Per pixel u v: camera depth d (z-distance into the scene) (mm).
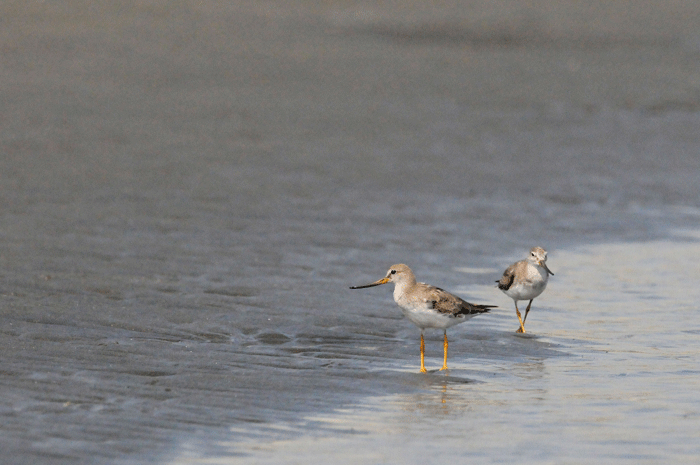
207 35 45344
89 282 13773
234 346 11422
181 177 21938
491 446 8570
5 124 26828
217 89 34531
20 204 18625
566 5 56812
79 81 34250
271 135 27672
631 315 13727
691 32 50906
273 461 8039
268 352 11266
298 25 49344
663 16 54750
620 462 8242
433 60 42906
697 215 21094
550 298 14695
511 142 28828
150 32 44719
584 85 38969
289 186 21734
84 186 20484
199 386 9812
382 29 49312
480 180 23750
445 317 11055
